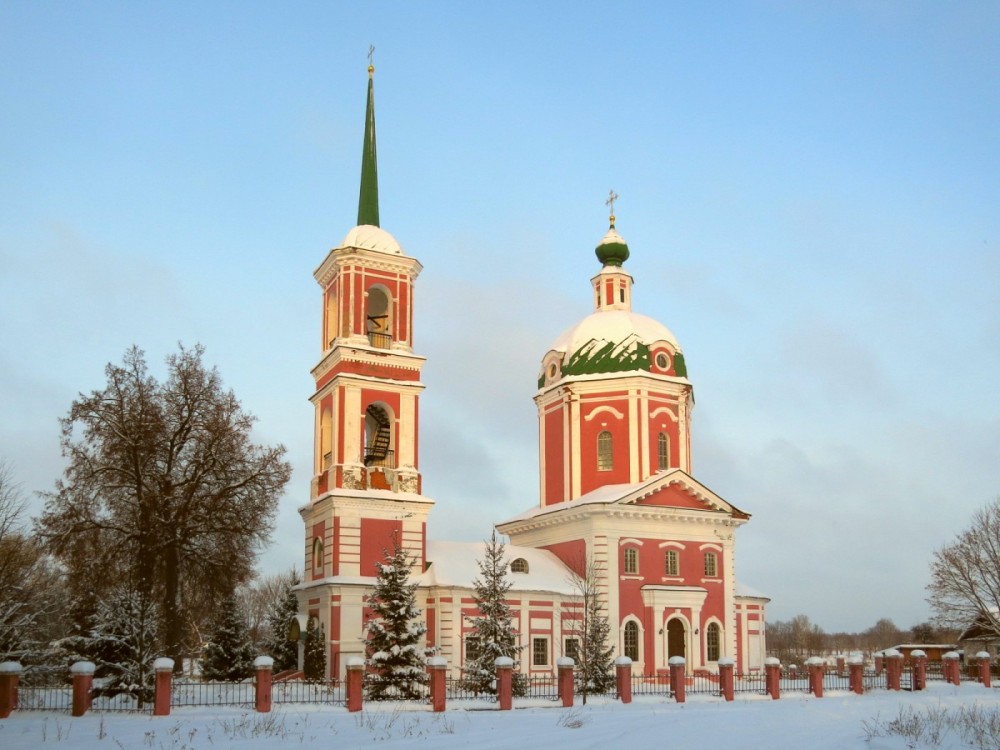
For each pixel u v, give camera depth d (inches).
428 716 1406.3
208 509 1838.1
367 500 2094.0
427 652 1808.6
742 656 2544.3
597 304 2765.7
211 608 1968.5
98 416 1801.2
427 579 2119.8
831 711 1551.4
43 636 1926.7
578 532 2353.6
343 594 2032.5
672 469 2377.0
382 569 1804.9
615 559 2293.3
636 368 2506.2
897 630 7249.0
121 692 1562.5
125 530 1820.9
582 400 2522.1
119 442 1796.3
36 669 1576.0
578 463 2491.4
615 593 2269.9
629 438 2458.2
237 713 1419.8
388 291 2245.3
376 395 2170.3
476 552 2278.5
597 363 2534.5
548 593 2204.7
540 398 2645.2
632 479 2433.6
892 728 1254.9
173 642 1788.9
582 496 2460.6
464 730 1227.2
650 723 1326.3
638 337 2556.6
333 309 2262.6
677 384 2534.5
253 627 3892.7
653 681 2094.0
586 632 1979.6
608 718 1406.3
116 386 1814.7
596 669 1878.7
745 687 2089.1
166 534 1800.0
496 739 1134.4
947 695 1961.1
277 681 1975.9
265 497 1900.8
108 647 1770.4
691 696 1866.4
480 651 1803.6
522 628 2166.6
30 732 1172.5
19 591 1734.7
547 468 2596.0
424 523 2153.1
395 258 2235.5
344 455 2108.8
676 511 2354.8
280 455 1930.4
